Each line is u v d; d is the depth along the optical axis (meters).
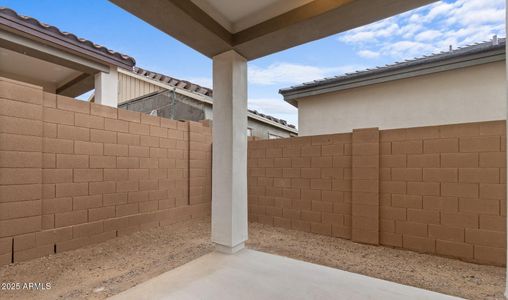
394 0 2.28
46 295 2.46
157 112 9.29
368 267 3.20
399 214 3.85
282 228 5.04
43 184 3.43
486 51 4.62
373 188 4.04
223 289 2.49
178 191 5.51
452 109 5.10
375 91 5.98
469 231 3.34
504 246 3.13
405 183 3.81
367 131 4.13
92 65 5.15
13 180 3.13
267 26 2.91
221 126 3.45
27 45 4.27
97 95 5.41
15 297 2.42
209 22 2.82
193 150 5.85
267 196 5.32
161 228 4.96
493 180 3.22
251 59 3.62
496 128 3.22
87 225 3.89
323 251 3.78
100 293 2.50
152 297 2.34
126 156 4.50
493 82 4.74
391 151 3.93
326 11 2.48
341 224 4.39
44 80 6.21
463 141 3.41
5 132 3.08
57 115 3.60
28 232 3.25
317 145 4.71
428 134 3.66
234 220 3.40
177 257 3.46
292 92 6.95
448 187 3.49
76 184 3.79
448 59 4.96
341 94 6.43
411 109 5.53
